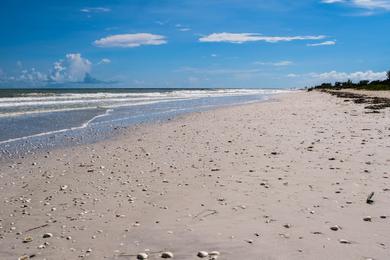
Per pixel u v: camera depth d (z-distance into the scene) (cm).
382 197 713
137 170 1059
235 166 1048
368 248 494
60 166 1148
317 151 1206
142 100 5506
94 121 2459
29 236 601
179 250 518
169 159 1202
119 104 4359
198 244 533
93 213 702
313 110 3077
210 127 2052
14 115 2730
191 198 766
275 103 4456
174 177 957
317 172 931
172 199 766
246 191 794
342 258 468
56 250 541
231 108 3575
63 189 885
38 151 1409
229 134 1742
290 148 1285
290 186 816
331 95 6194
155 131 1944
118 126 2188
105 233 598
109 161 1207
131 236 579
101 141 1648
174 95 8412
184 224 618
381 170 927
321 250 493
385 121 2017
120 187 882
